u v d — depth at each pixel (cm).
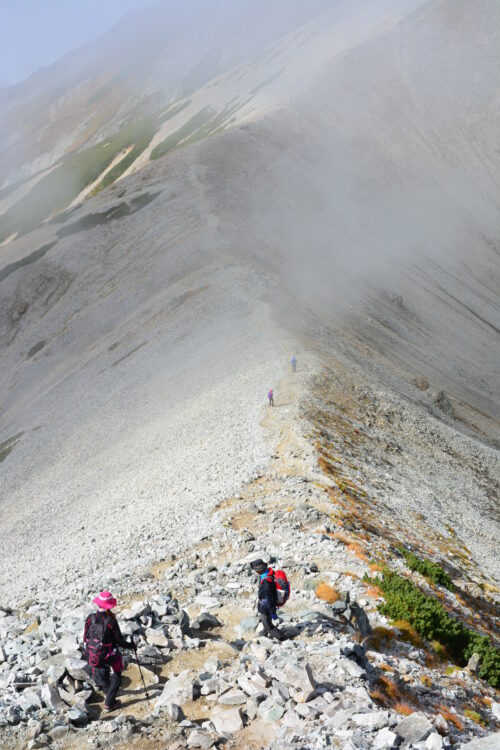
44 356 7569
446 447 4659
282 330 5909
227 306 6619
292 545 2066
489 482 4447
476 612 2036
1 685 1143
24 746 978
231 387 4903
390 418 4697
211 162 11150
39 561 2969
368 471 3459
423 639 1516
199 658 1270
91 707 1099
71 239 9800
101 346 7050
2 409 7006
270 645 1282
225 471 3262
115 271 8681
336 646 1227
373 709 1021
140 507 3219
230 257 7844
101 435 5128
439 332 8469
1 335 8638
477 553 2959
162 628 1363
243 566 1853
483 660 1487
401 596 1599
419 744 918
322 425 3966
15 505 4478
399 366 6444
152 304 7369
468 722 1181
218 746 965
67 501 4088
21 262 9675
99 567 2344
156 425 4803
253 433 3859
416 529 2873
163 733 1007
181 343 6194
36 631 1409
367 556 1995
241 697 1077
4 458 5472
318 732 951
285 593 1366
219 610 1565
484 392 7412
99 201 10875
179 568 1998
